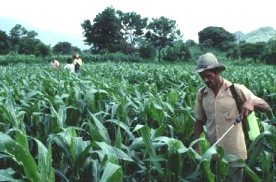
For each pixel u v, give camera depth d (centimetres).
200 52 7669
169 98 635
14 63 5053
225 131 395
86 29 8875
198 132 429
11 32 9506
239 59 6444
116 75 1761
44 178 256
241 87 389
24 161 261
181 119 521
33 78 1123
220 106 394
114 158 293
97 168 325
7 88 695
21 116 441
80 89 699
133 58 6144
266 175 376
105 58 5925
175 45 6381
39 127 509
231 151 394
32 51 8731
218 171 360
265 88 982
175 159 349
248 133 396
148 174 390
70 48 10862
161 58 6394
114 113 521
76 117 550
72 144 333
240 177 400
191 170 397
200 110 422
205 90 410
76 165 332
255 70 2492
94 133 364
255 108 385
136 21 9375
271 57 5872
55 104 579
